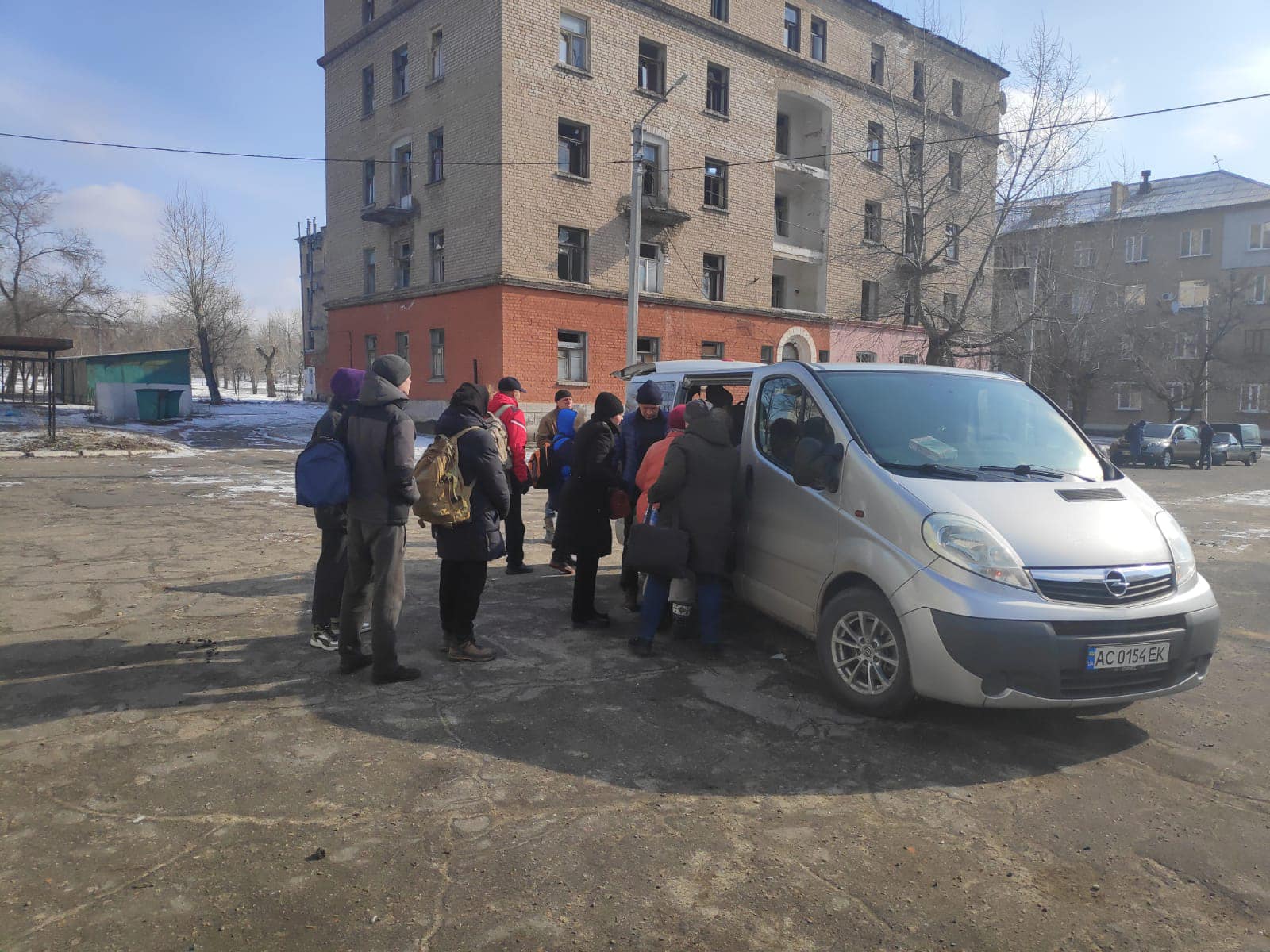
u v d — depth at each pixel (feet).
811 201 98.89
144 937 7.66
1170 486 61.11
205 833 9.50
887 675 13.23
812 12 94.02
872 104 100.22
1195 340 140.46
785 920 8.21
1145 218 146.00
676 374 22.08
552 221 74.59
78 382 114.93
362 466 14.10
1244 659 17.47
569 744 12.17
